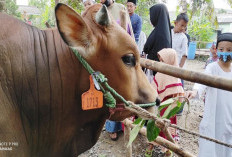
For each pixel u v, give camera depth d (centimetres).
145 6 1598
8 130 157
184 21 528
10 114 161
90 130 212
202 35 1861
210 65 309
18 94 168
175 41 539
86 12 187
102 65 180
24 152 173
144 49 470
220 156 313
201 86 294
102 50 177
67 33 160
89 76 183
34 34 181
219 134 308
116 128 442
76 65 183
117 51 181
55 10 153
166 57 356
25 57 170
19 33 173
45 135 188
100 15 172
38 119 180
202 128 305
